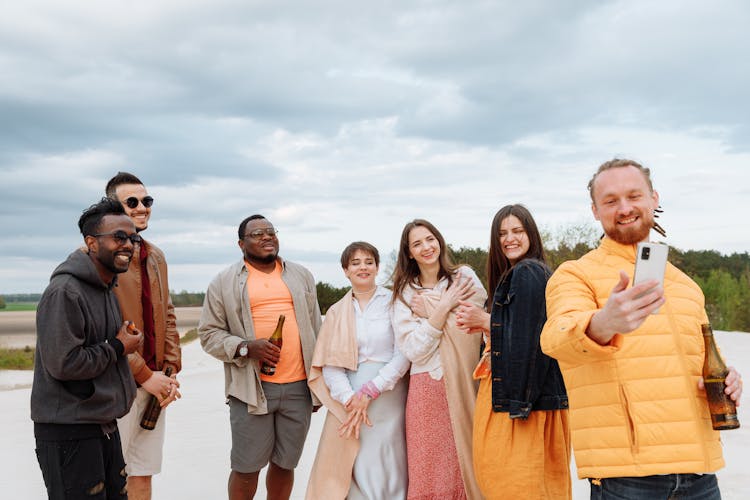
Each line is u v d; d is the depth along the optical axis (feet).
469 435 16.15
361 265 18.06
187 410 36.55
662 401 9.15
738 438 24.77
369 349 17.72
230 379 17.98
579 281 10.07
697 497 9.21
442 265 17.74
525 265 14.05
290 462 18.39
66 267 12.62
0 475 23.77
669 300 9.71
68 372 11.94
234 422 17.97
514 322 13.66
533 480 13.56
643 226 9.95
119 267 13.20
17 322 282.77
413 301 17.22
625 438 9.16
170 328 17.78
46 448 12.32
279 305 18.47
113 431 13.04
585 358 8.82
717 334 68.23
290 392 18.15
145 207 17.33
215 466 23.99
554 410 13.82
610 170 10.14
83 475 12.35
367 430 17.35
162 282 17.29
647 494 9.17
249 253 18.63
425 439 16.51
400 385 17.69
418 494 16.35
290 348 18.25
